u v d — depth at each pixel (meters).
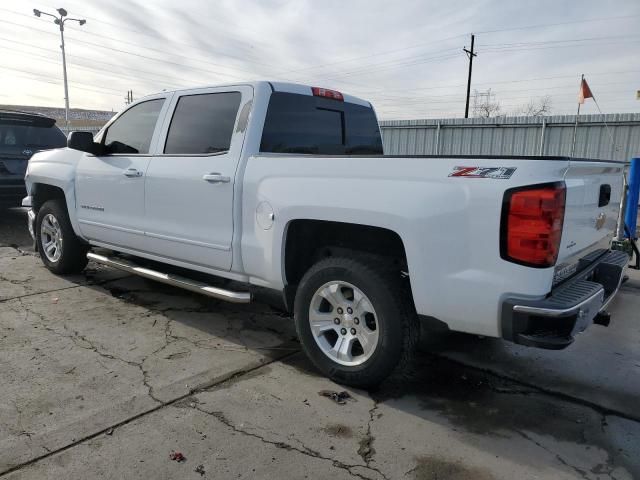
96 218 5.06
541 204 2.58
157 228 4.41
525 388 3.52
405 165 2.99
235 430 2.86
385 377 3.24
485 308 2.76
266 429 2.88
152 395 3.21
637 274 6.41
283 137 4.07
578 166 2.83
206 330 4.39
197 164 4.06
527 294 2.66
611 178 3.66
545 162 2.62
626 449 2.82
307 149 4.31
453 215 2.79
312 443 2.77
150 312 4.77
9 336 4.09
